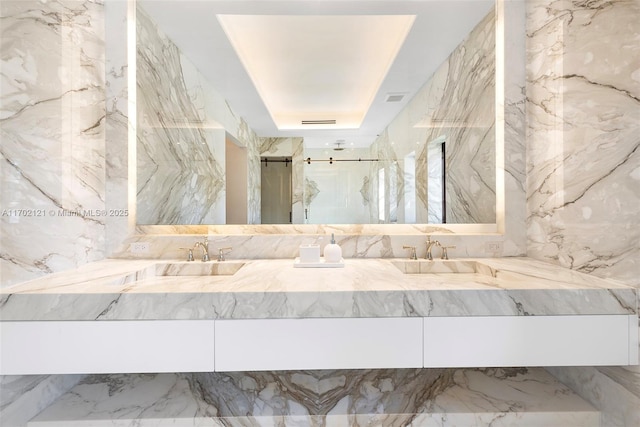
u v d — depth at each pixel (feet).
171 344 3.87
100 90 6.11
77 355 3.84
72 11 5.41
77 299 3.86
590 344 4.00
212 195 6.87
